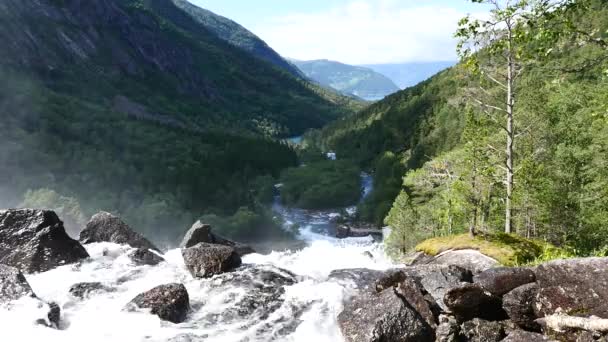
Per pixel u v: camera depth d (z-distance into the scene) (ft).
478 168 80.89
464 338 24.25
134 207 350.64
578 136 98.37
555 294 22.86
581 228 93.20
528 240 47.55
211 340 25.05
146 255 38.55
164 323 26.45
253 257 42.39
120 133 513.86
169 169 442.50
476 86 75.25
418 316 24.99
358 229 379.76
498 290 26.02
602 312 21.13
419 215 171.32
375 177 458.50
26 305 25.23
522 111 91.97
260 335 26.11
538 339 22.29
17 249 34.17
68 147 410.72
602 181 86.28
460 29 44.32
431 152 378.12
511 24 40.73
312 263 40.32
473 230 49.60
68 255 35.47
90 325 25.52
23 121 456.04
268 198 481.05
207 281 33.09
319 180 490.90
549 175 92.22
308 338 26.00
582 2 32.60
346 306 27.63
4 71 593.42
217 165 510.99
